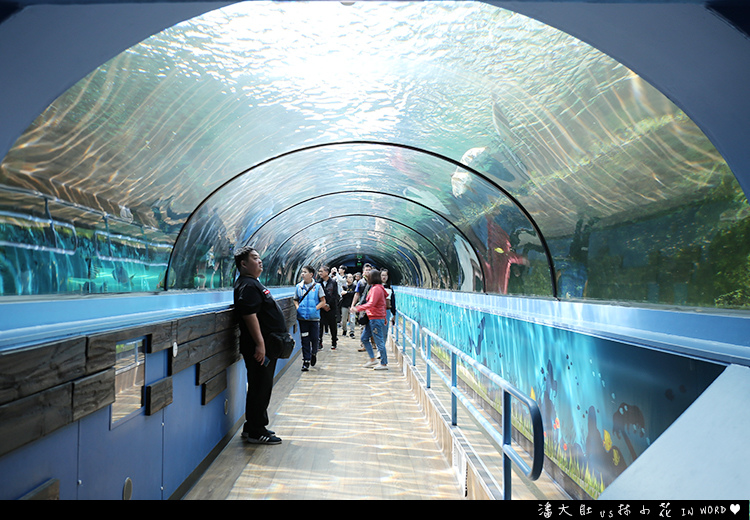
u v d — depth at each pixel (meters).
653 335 2.34
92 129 2.87
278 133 4.60
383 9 2.67
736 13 1.53
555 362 3.49
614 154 3.19
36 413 1.92
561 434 3.40
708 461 1.51
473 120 4.04
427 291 11.79
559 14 1.73
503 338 4.86
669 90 1.92
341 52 3.13
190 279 5.96
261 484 4.15
